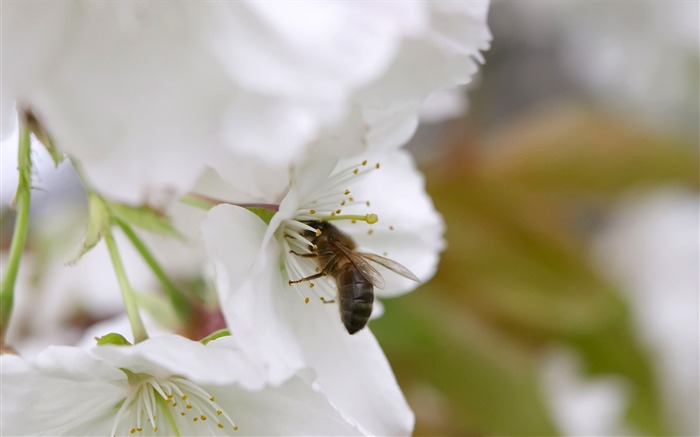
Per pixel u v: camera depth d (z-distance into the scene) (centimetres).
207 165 16
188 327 19
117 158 16
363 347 19
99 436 18
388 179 20
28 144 17
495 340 24
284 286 18
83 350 17
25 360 17
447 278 24
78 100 16
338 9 16
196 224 18
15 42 16
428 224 20
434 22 16
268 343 17
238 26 16
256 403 18
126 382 18
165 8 16
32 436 17
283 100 15
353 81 15
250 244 17
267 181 16
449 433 24
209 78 16
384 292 20
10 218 24
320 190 19
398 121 18
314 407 18
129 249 22
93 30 16
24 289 24
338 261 19
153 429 18
